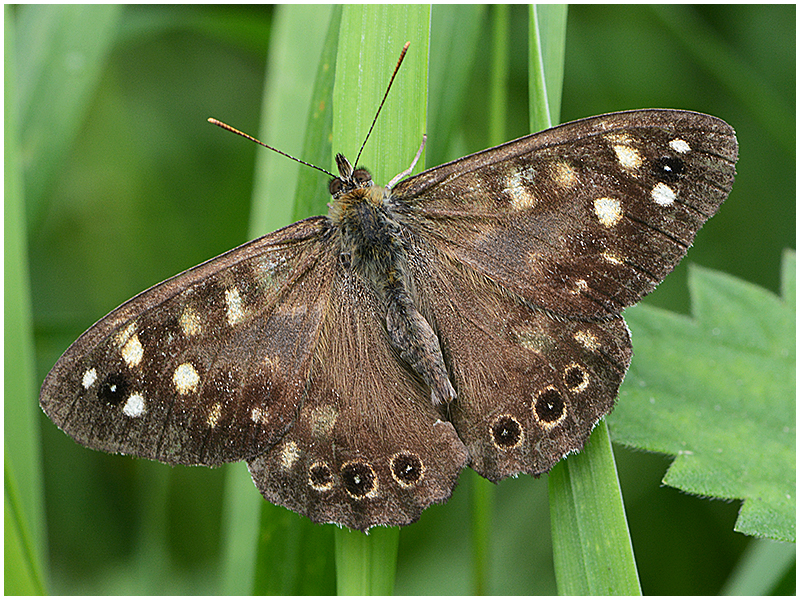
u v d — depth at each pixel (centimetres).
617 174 24
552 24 24
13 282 25
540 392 24
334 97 24
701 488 24
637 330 25
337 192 24
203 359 24
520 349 24
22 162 26
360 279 24
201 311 24
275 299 24
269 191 25
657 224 24
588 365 24
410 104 24
